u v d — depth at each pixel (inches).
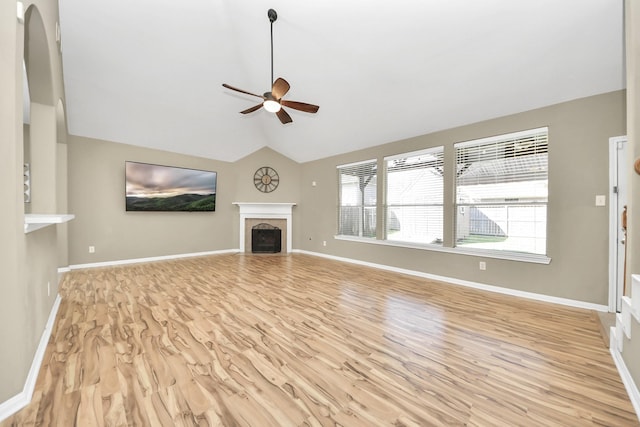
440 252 166.7
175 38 147.5
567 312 114.7
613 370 73.5
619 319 76.0
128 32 139.3
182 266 204.1
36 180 102.9
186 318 106.5
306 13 125.7
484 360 78.3
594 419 56.1
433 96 145.3
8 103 56.6
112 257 204.1
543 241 131.3
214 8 137.8
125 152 208.4
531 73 116.6
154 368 72.7
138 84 170.1
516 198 138.8
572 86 116.1
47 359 76.4
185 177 237.1
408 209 187.3
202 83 181.5
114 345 84.7
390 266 195.3
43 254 88.2
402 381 68.5
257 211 273.0
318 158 257.3
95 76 156.9
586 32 97.0
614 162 112.1
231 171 269.9
